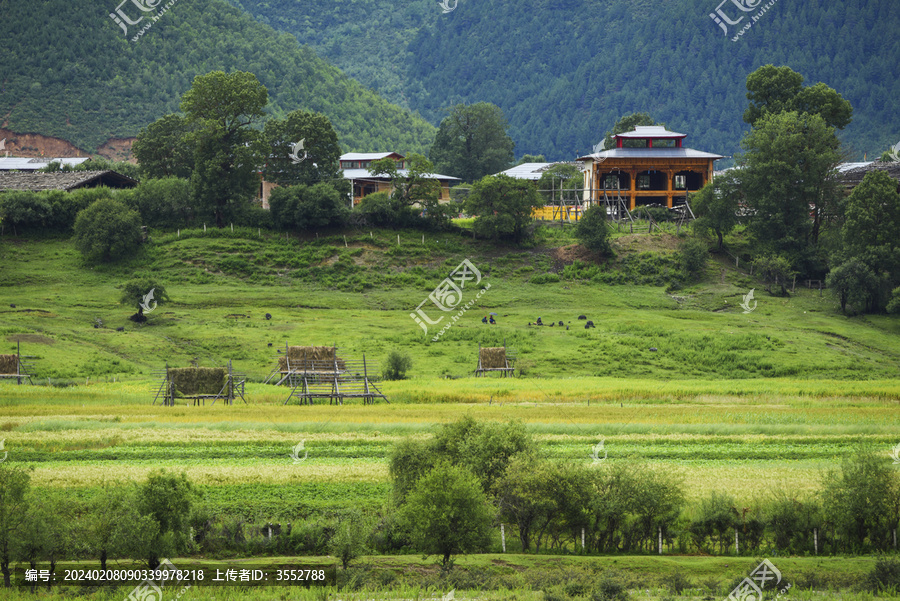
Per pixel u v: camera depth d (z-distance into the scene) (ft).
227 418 298.56
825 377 422.00
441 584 156.25
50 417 292.20
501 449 198.59
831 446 261.85
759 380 406.21
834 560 171.94
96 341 442.50
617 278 592.60
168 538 161.68
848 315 535.19
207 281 576.20
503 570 165.99
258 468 229.04
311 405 336.29
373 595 152.35
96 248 580.71
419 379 401.49
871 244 552.41
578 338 476.13
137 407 319.27
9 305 499.10
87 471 220.43
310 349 378.32
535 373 422.41
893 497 184.14
